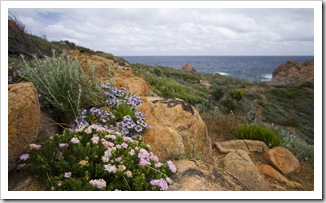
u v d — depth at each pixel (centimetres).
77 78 419
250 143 664
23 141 276
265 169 572
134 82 595
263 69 11312
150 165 295
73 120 393
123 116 404
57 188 242
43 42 1243
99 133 318
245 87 3572
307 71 5491
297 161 654
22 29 952
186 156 382
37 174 265
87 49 1858
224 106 1241
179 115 431
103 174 261
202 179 297
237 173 436
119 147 300
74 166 256
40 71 418
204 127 473
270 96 3108
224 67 12306
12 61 502
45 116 376
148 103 450
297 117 2328
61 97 406
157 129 399
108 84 487
